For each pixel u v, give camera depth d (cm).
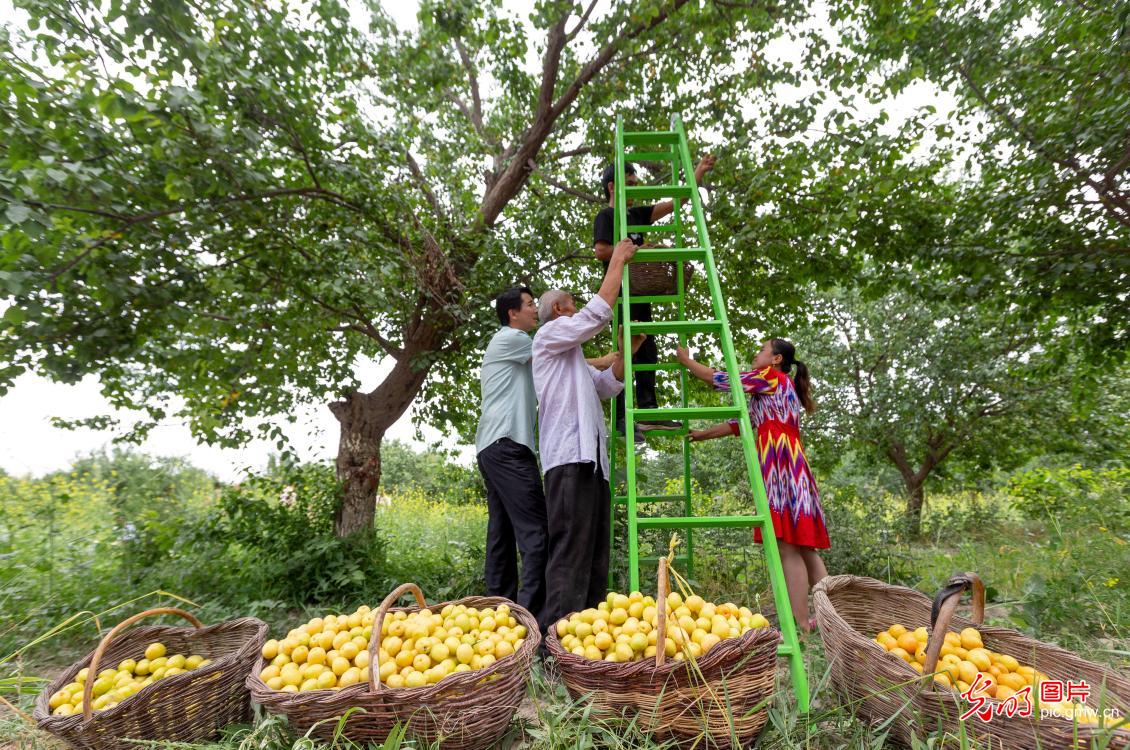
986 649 248
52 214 316
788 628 238
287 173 473
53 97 310
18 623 375
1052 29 530
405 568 554
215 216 396
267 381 479
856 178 582
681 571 500
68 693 222
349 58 561
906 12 499
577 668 204
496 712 209
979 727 186
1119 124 476
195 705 221
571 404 311
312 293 475
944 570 539
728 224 595
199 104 345
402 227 529
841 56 579
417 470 1530
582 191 705
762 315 739
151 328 387
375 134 496
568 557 297
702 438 393
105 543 490
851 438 1107
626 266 320
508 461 342
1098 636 357
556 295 365
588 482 303
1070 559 465
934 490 1192
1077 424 985
